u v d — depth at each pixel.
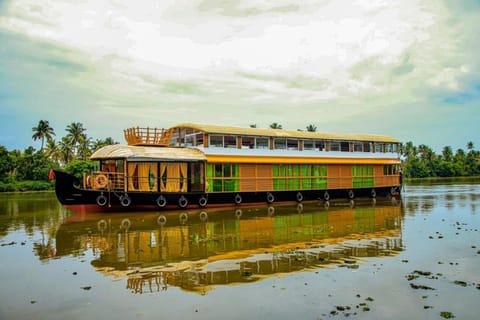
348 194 33.66
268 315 8.11
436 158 114.69
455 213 23.34
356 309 8.36
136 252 13.48
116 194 23.12
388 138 37.09
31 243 15.13
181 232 17.30
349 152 33.84
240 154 28.23
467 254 12.84
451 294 9.18
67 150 73.62
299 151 31.08
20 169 64.81
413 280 10.19
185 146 29.77
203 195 26.28
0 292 9.59
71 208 22.42
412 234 16.48
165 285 9.99
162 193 24.53
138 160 23.92
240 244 14.73
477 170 108.31
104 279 10.51
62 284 10.13
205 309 8.44
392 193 36.19
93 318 8.07
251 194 28.75
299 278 10.42
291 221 20.53
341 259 12.34
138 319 8.00
